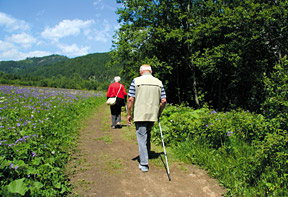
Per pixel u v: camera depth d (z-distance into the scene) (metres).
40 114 6.77
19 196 2.18
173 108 7.64
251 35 11.33
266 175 2.94
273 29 11.02
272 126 4.05
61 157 3.73
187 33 13.34
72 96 16.20
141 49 15.92
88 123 7.68
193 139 4.64
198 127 4.81
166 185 3.08
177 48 16.52
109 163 3.80
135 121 3.47
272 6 11.09
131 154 4.39
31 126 4.75
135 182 3.13
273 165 3.08
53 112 7.39
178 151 4.37
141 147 3.53
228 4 14.20
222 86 16.73
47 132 4.83
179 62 15.48
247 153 3.72
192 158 3.93
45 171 2.90
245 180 3.03
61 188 2.72
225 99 17.09
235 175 3.19
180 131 4.91
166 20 15.20
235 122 4.79
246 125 4.53
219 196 2.83
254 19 10.95
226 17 11.92
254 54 12.35
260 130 4.26
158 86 3.55
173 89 17.45
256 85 11.40
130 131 6.62
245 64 12.34
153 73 14.67
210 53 14.05
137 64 15.42
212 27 12.73
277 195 2.61
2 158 2.74
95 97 21.09
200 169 3.66
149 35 15.11
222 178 3.22
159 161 3.94
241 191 2.79
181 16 13.52
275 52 12.20
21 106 8.45
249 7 11.57
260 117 4.98
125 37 15.20
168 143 4.93
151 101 3.46
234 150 3.84
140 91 3.45
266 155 3.13
